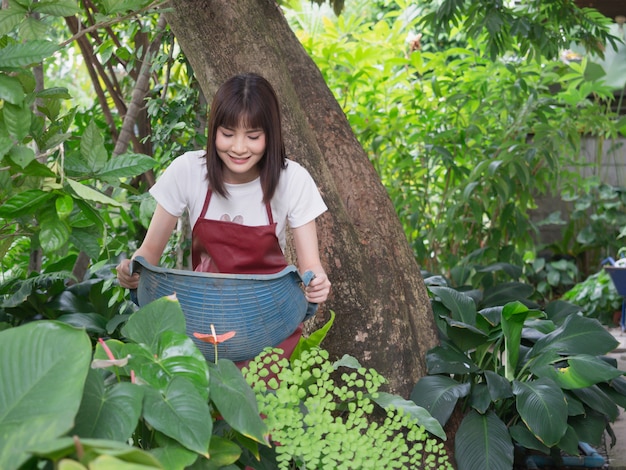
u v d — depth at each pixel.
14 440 1.20
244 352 2.02
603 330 3.10
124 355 1.60
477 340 3.07
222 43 2.89
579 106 6.94
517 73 5.72
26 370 1.35
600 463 3.38
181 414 1.48
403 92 6.20
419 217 5.98
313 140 2.95
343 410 2.63
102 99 4.38
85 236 2.16
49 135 2.04
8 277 4.27
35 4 1.87
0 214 1.81
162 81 4.43
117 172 1.94
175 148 3.59
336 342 2.74
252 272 2.25
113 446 1.16
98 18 1.94
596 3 7.28
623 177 8.68
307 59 3.34
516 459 3.46
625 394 3.21
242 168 2.14
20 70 1.84
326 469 1.80
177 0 2.88
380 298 2.82
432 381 2.82
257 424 1.59
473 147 5.88
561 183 7.95
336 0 5.64
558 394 2.82
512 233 6.05
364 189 3.11
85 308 3.58
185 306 1.93
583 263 8.64
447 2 4.73
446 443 2.81
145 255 2.28
